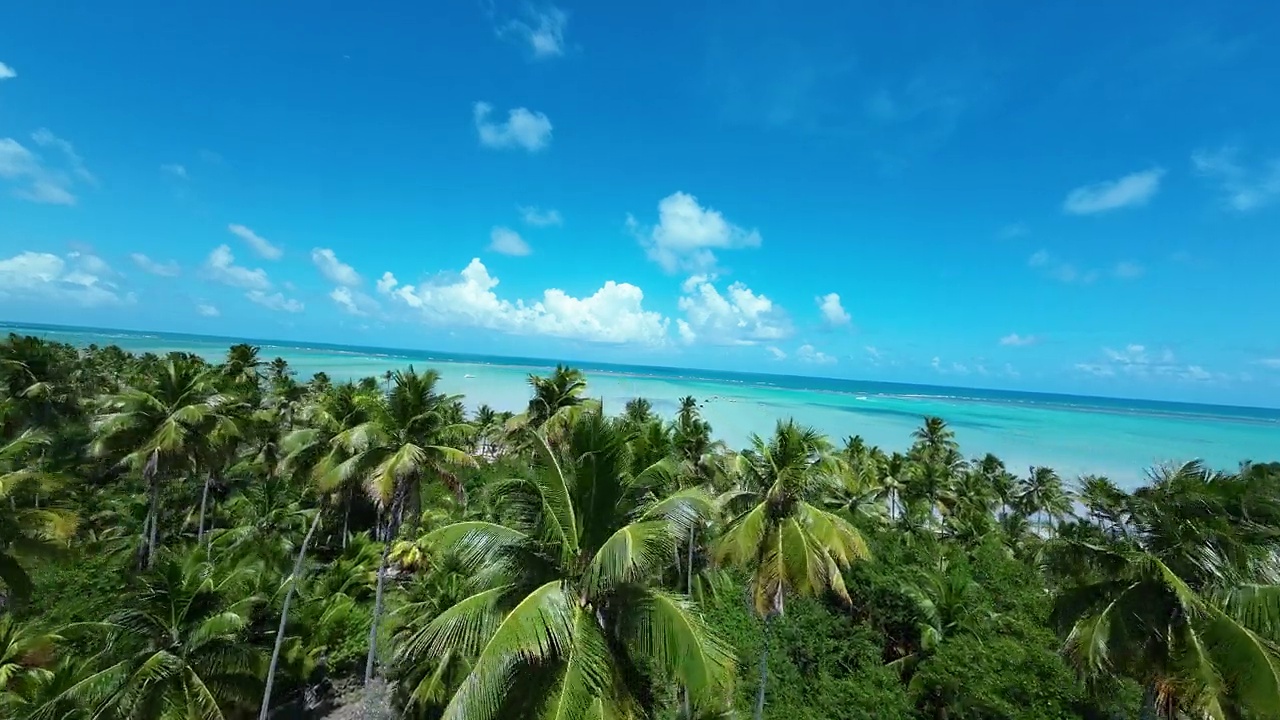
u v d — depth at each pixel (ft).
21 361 133.18
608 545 32.81
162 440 87.04
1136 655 47.19
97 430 92.84
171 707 45.80
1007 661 67.41
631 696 35.17
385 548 77.51
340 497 91.86
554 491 37.52
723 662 33.60
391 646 75.36
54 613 77.36
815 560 59.41
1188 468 49.78
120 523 113.70
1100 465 268.62
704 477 108.68
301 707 70.79
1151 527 48.65
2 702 54.80
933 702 73.31
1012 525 159.84
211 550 91.97
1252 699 41.29
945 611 81.97
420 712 63.72
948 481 172.35
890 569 90.68
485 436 193.16
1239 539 45.21
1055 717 60.54
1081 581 52.60
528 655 32.50
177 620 49.16
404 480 72.02
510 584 36.29
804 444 63.67
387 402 76.74
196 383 95.61
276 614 65.82
